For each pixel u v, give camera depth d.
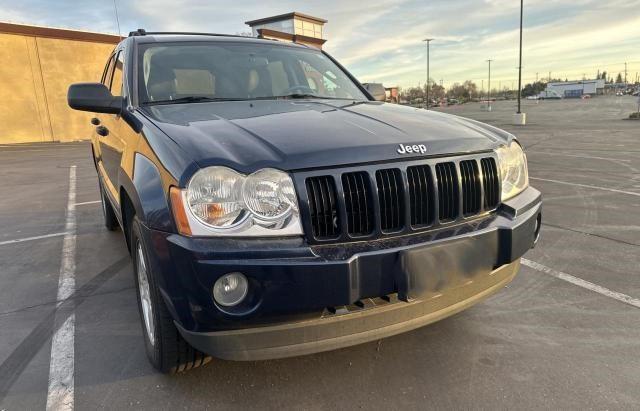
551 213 5.78
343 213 1.97
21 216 6.20
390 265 1.97
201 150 1.96
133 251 2.64
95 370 2.52
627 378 2.38
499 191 2.44
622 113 39.25
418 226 2.15
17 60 20.52
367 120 2.48
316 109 2.75
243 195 1.88
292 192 1.93
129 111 2.85
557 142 15.42
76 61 22.34
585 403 2.19
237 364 2.53
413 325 2.16
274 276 1.83
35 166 12.08
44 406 2.23
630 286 3.51
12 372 2.51
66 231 5.34
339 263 1.87
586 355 2.60
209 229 1.85
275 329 1.92
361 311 2.01
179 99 2.98
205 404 2.22
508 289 3.49
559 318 3.03
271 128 2.23
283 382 2.38
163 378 2.42
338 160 2.00
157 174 2.06
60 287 3.69
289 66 3.60
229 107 2.76
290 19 31.03
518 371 2.45
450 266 2.09
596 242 4.57
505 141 2.59
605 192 7.07
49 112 21.73
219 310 1.84
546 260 4.09
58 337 2.88
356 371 2.47
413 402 2.22
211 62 3.34
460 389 2.31
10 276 3.94
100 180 4.83
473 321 3.00
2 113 20.34
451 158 2.25
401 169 2.09
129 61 3.21
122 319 3.12
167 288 1.94
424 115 2.81
